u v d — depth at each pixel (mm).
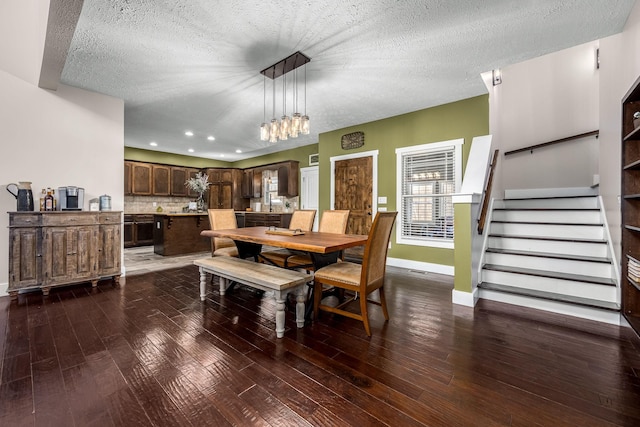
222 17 2221
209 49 2680
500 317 2496
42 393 1468
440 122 4199
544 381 1592
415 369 1714
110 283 3584
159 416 1319
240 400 1436
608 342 2025
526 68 4438
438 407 1389
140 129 5445
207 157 8547
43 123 3268
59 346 1964
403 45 2646
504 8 2148
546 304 2609
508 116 4590
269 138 3182
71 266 3205
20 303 2818
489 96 3787
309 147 7023
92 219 3361
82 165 3555
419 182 4465
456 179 4062
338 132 5500
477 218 3053
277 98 3918
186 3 2049
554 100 4234
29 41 3105
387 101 4055
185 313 2605
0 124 3006
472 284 2779
